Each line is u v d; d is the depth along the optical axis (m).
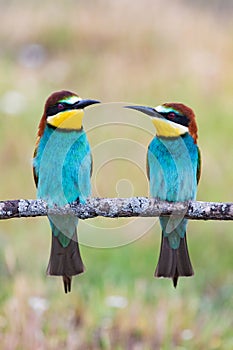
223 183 14.63
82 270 7.70
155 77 19.61
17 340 9.60
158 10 24.52
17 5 24.41
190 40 22.23
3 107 17.09
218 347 10.03
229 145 16.12
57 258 7.69
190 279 11.65
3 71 19.75
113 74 19.80
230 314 10.73
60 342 9.70
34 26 22.78
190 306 10.68
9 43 22.17
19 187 14.44
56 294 10.58
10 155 15.37
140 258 12.29
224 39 22.45
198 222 13.34
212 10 25.42
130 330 10.12
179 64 20.45
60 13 23.67
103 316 10.25
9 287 10.65
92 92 18.86
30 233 13.03
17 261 11.33
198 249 12.83
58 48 21.94
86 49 21.83
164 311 10.40
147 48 21.61
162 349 9.83
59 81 19.52
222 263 12.49
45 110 8.48
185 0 26.02
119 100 18.53
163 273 7.90
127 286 11.15
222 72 20.00
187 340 9.95
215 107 18.05
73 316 10.26
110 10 24.19
